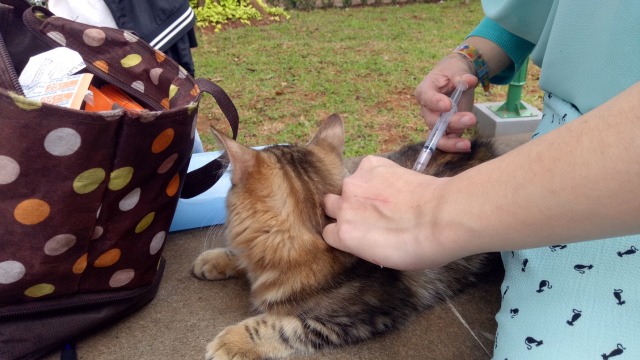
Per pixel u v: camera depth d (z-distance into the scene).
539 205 0.95
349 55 6.46
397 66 5.99
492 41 2.20
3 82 1.38
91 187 1.39
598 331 1.20
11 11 1.85
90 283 1.60
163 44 2.47
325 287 1.74
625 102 0.88
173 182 1.65
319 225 1.72
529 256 1.53
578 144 0.91
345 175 1.94
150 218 1.63
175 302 1.93
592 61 1.53
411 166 2.29
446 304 1.98
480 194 1.05
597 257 1.32
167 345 1.72
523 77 3.89
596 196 0.88
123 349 1.69
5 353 1.52
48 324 1.56
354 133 4.20
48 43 1.79
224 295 1.98
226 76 5.58
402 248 1.22
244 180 1.72
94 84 1.97
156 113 1.39
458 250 1.11
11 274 1.42
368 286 1.80
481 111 4.11
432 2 10.59
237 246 1.83
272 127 4.34
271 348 1.71
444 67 2.13
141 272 1.71
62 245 1.44
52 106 1.23
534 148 1.00
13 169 1.27
